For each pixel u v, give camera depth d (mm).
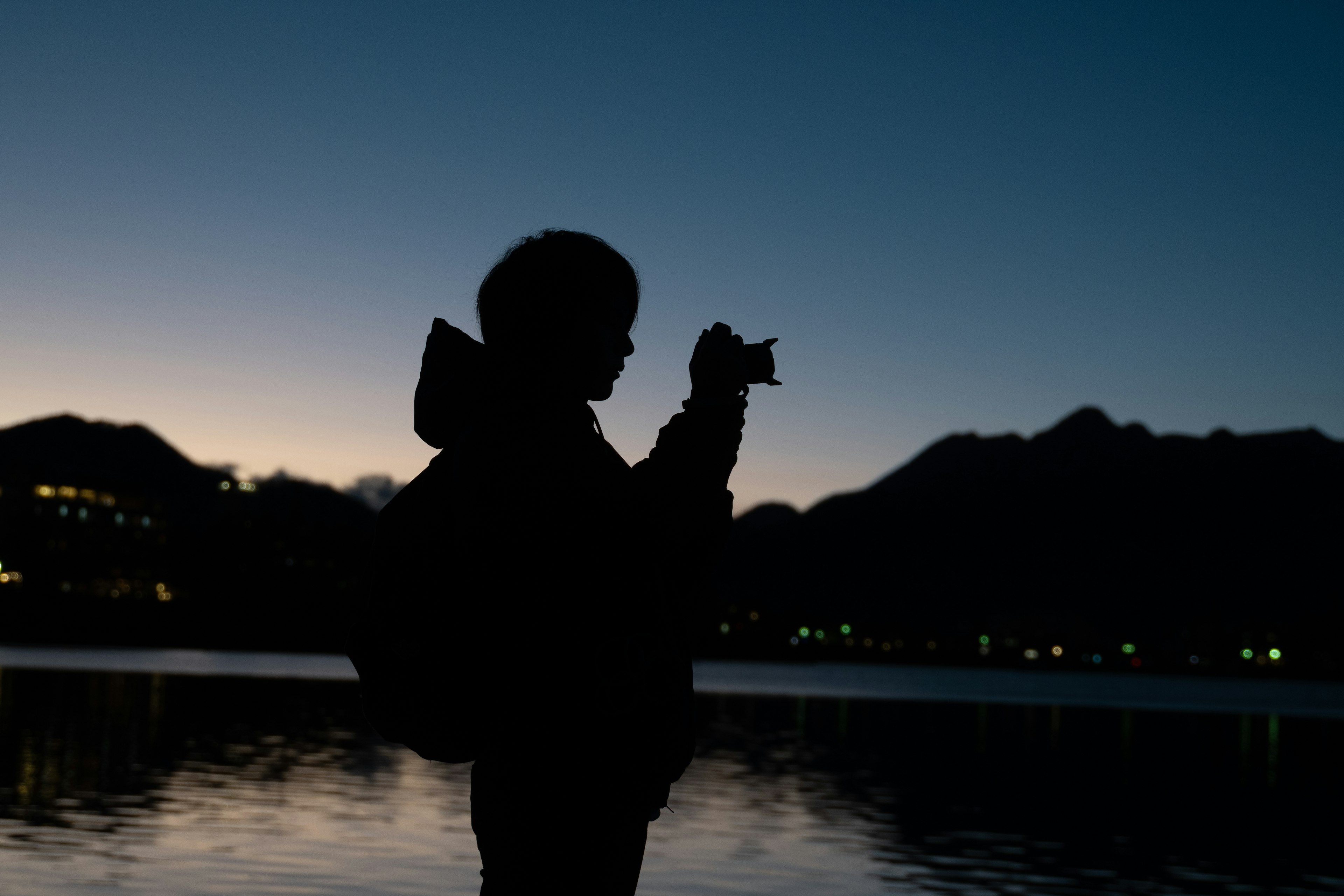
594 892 1205
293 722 28125
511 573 1197
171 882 8875
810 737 29609
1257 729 43594
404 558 1270
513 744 1209
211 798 13836
